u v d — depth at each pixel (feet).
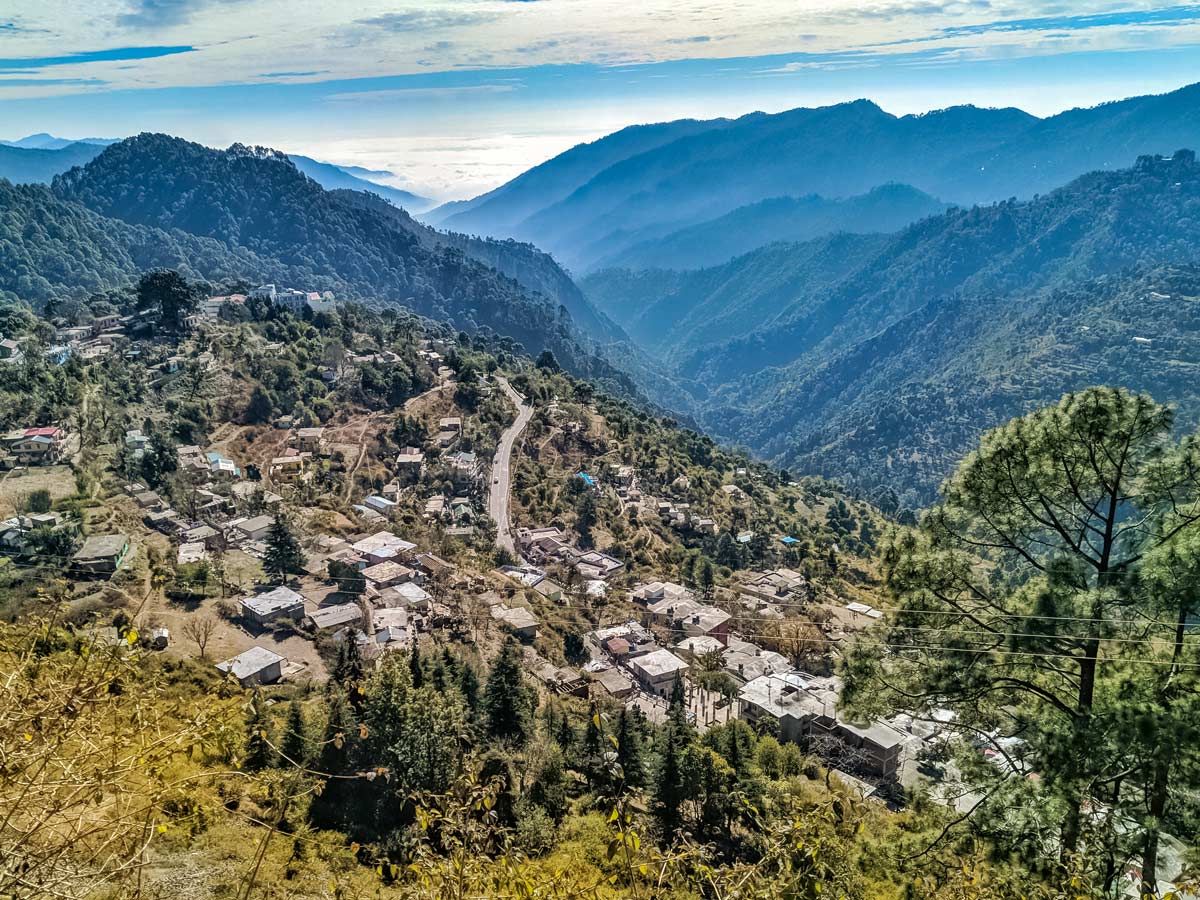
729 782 92.02
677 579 234.38
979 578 49.39
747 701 139.74
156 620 136.77
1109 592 41.73
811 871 23.65
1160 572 40.57
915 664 46.93
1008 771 45.47
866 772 116.16
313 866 43.14
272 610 147.23
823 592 237.45
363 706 85.76
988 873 36.73
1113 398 44.55
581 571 228.84
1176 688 40.09
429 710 83.15
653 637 186.50
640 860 21.53
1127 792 42.93
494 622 171.73
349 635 115.34
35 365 240.94
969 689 45.60
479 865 20.29
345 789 78.74
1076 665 46.26
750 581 242.37
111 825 18.81
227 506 207.92
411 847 22.66
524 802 76.23
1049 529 48.75
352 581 173.99
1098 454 45.60
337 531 212.02
